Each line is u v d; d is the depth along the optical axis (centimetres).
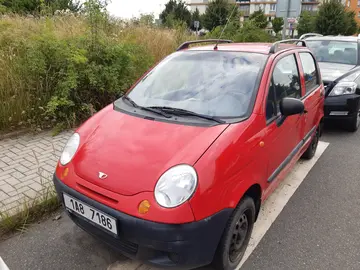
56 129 518
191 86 300
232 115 261
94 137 256
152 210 199
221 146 223
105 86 586
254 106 265
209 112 267
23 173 387
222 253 230
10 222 298
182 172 207
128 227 203
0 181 368
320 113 446
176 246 199
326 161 465
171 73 324
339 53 688
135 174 214
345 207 347
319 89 436
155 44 857
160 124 255
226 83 290
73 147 259
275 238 294
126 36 786
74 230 303
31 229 303
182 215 197
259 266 260
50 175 382
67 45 566
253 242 288
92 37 592
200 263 214
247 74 292
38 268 258
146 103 297
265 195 287
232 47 341
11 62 541
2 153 441
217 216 211
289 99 287
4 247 279
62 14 800
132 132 250
